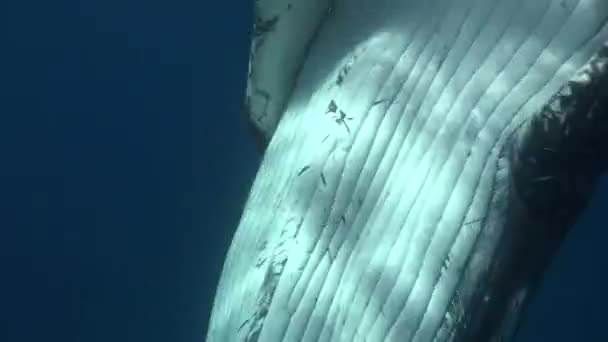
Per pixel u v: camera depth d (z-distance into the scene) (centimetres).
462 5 265
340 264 247
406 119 256
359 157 259
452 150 241
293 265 257
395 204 244
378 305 232
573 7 245
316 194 263
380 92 266
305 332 245
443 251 228
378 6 290
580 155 215
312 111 287
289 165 282
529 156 220
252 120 327
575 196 218
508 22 254
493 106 242
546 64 242
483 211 227
